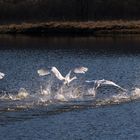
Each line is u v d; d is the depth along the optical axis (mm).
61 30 73625
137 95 29875
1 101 28188
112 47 58469
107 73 39219
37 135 23172
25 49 58000
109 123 24781
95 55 51844
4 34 74250
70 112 26391
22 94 29609
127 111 26641
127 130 23875
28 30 74188
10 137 22953
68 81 28000
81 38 69188
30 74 39094
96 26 73938
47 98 28781
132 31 72438
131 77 37188
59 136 23078
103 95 29812
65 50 56625
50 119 25312
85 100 28547
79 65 44906
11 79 36469
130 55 51125
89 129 23984
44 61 48000
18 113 26062
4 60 48562
